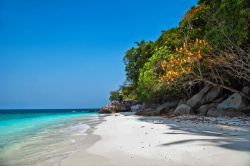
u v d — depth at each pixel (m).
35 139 14.29
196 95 28.70
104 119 32.16
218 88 27.08
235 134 12.25
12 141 13.55
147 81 33.91
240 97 23.75
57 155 9.69
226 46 20.05
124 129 16.41
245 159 7.38
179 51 23.08
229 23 19.53
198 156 8.12
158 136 12.26
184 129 14.57
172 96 35.66
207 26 25.59
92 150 10.16
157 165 7.62
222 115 23.45
